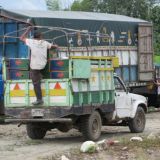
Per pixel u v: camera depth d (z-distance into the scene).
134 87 25.41
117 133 17.30
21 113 14.91
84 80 14.77
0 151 13.53
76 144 14.74
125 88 16.91
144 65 25.88
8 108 15.08
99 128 15.36
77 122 15.01
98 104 15.25
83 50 21.69
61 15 21.42
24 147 14.24
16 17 20.22
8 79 15.16
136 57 25.44
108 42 23.22
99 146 13.57
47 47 14.69
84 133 14.95
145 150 13.24
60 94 14.43
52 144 14.78
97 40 22.58
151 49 26.41
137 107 17.27
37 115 14.66
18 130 18.17
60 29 16.72
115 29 23.94
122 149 13.23
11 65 15.16
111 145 13.80
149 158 12.33
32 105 14.75
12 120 14.95
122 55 24.41
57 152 13.20
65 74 14.39
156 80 26.83
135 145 13.74
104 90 15.59
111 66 15.94
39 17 19.91
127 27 24.80
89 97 14.91
